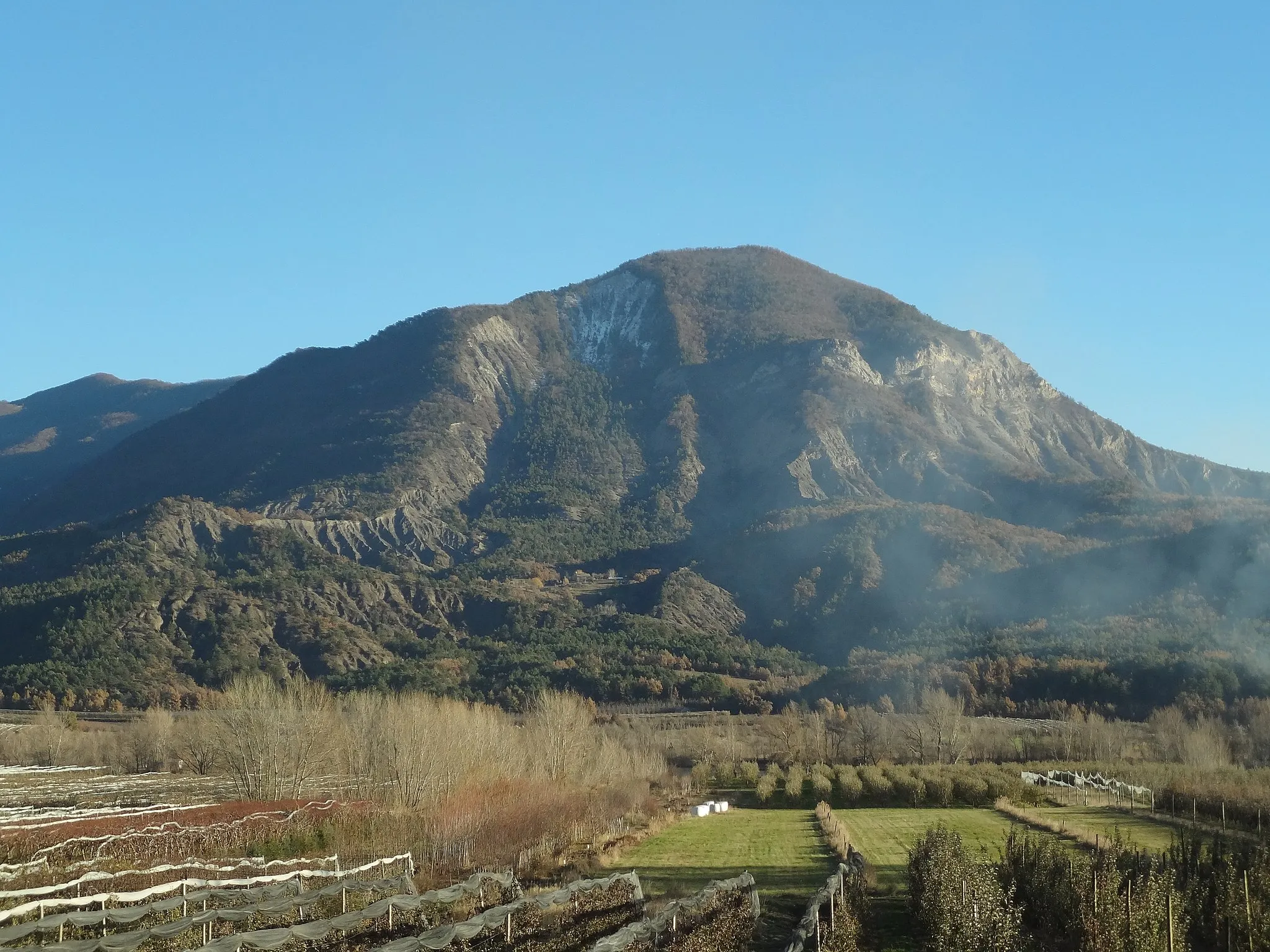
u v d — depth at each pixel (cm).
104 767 9275
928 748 9800
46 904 2652
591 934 2977
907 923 3241
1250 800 5450
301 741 6956
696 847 5181
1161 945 2500
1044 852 3309
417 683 15112
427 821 4934
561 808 5644
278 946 2600
